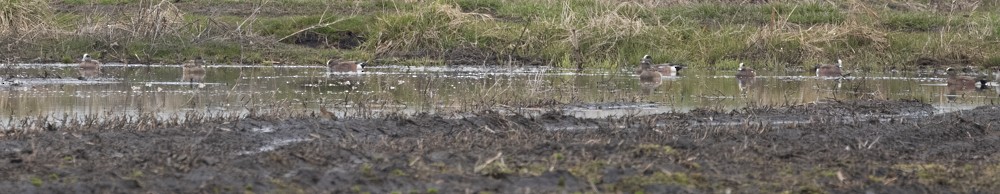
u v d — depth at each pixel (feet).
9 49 277.03
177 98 191.01
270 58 289.94
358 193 96.63
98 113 163.43
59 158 110.01
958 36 330.54
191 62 256.52
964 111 178.60
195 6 329.52
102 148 117.60
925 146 135.13
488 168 106.63
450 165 108.88
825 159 119.14
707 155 117.91
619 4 338.54
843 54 315.37
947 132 147.33
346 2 339.57
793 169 112.88
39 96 190.80
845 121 161.79
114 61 279.69
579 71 282.36
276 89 214.07
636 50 308.81
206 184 97.55
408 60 294.25
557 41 308.60
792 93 223.10
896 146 133.18
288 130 136.87
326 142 124.06
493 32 310.65
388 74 260.21
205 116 154.30
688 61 308.19
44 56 276.41
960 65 312.71
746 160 116.47
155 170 104.78
